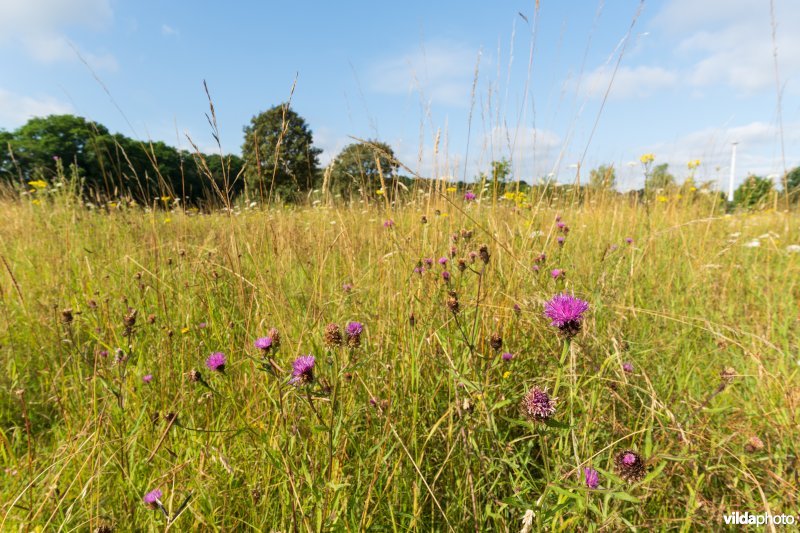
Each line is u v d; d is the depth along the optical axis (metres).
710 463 1.63
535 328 2.17
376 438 1.65
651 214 5.40
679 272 3.62
